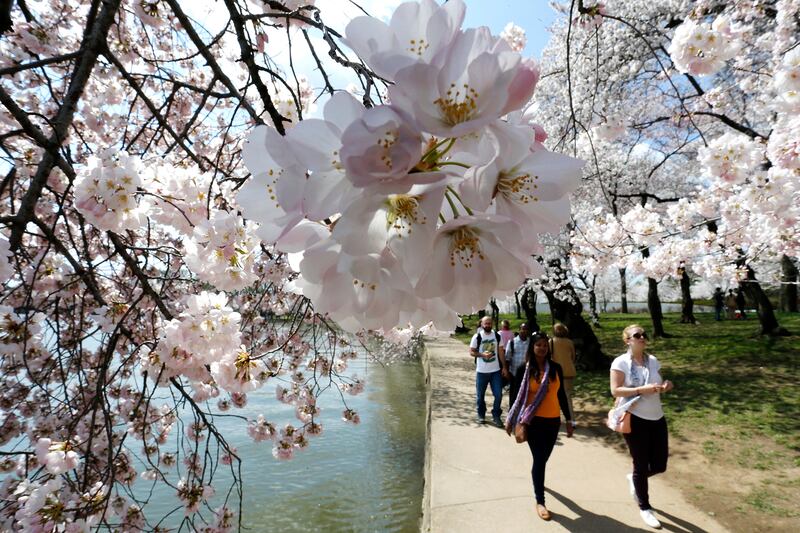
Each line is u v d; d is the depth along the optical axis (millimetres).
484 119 440
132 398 3180
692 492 4031
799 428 5301
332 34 1108
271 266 2732
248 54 1278
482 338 6457
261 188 627
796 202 3871
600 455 4992
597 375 8961
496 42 508
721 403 6395
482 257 517
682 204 5137
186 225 1603
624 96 7812
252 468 6633
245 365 1748
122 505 2557
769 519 3543
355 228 479
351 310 559
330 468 6891
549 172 536
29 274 2398
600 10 2445
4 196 2662
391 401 10734
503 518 3557
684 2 6613
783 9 4777
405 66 485
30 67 1450
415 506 5844
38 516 1698
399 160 427
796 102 3105
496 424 6145
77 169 1494
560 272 9852
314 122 512
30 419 2801
